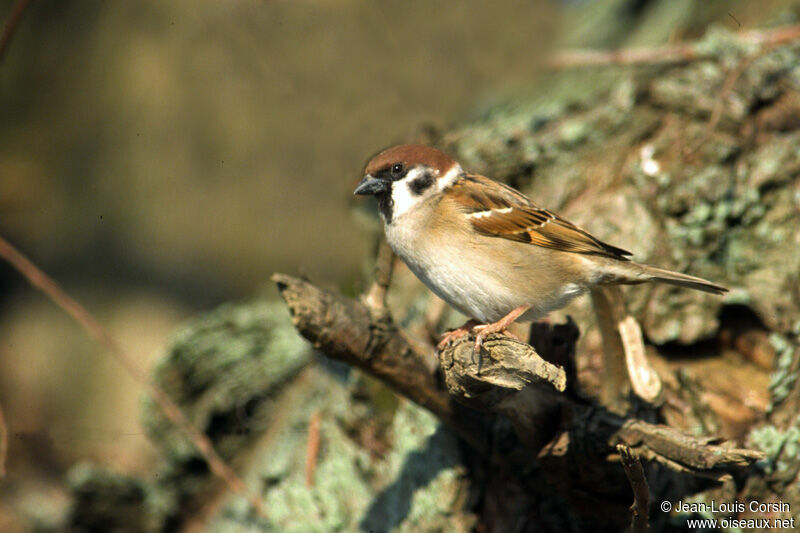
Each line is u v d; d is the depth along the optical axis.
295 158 12.20
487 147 9.23
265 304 11.11
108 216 13.05
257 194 12.53
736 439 6.60
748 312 7.38
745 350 7.27
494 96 11.40
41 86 12.92
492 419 6.87
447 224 6.73
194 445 10.13
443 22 11.67
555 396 6.28
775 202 7.76
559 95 11.01
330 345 6.42
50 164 13.02
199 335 10.55
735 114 8.17
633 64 9.56
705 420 6.71
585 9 12.97
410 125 11.48
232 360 10.44
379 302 6.57
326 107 12.02
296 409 9.98
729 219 7.76
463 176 6.98
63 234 13.03
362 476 8.34
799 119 8.20
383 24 11.87
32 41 12.88
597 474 6.12
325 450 8.88
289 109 12.16
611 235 7.93
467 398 5.73
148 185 12.86
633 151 8.48
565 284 6.52
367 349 6.48
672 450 5.60
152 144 12.78
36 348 12.49
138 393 12.20
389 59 11.80
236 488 8.59
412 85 11.65
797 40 8.80
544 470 6.34
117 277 12.89
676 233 7.75
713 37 8.96
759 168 7.83
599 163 8.61
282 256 12.44
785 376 6.69
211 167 12.68
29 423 11.71
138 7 12.75
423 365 6.70
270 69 12.22
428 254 6.82
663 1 12.01
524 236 6.59
